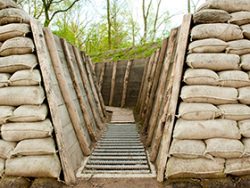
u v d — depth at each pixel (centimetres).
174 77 308
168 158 295
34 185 275
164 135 300
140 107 827
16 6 328
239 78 282
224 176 280
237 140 276
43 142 282
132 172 324
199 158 281
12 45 292
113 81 1130
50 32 357
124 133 602
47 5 1027
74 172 315
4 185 274
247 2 302
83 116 483
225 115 280
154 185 287
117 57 1381
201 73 286
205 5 311
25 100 283
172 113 296
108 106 1112
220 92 282
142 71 971
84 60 676
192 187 273
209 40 291
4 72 300
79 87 492
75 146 370
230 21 298
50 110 294
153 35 1992
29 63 286
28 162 278
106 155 409
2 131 284
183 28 310
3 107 289
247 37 299
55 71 365
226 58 287
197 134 277
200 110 278
